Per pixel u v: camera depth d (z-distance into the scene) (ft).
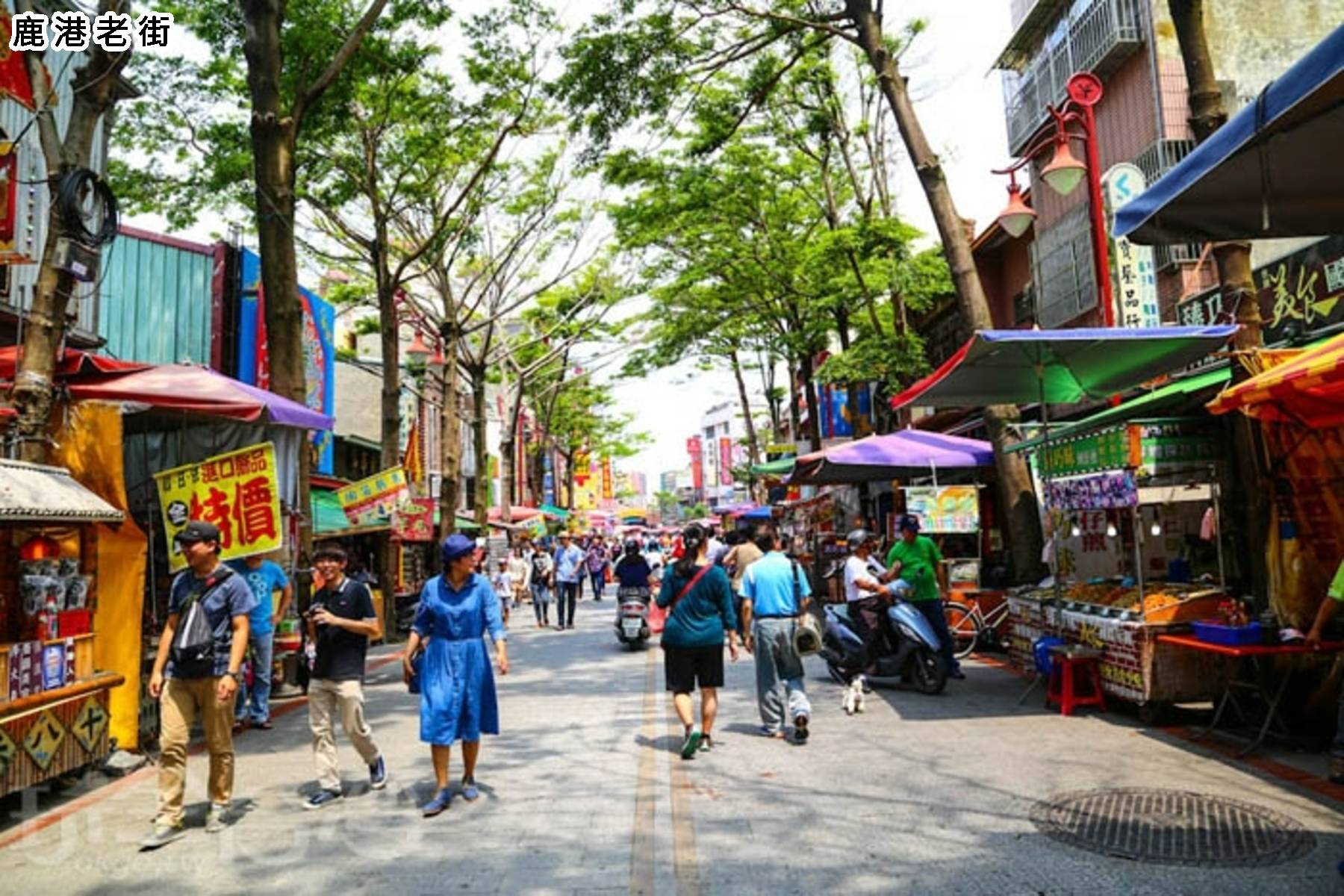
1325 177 16.88
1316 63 12.80
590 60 42.93
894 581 33.45
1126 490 25.99
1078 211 53.52
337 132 50.70
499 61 56.39
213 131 50.72
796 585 25.88
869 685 33.86
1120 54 49.06
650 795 20.11
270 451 28.19
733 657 24.26
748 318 82.69
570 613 63.62
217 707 18.40
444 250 72.02
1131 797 18.49
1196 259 43.80
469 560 20.25
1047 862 15.21
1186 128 46.03
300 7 43.60
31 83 24.41
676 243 75.25
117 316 55.11
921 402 33.96
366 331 84.23
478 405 83.35
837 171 71.92
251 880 15.60
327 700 20.59
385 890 14.96
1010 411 37.91
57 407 25.58
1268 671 23.52
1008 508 37.60
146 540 25.49
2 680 19.01
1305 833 16.03
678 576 24.25
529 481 180.24
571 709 31.17
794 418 96.02
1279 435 23.79
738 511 132.98
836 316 73.67
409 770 23.20
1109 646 26.48
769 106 63.62
